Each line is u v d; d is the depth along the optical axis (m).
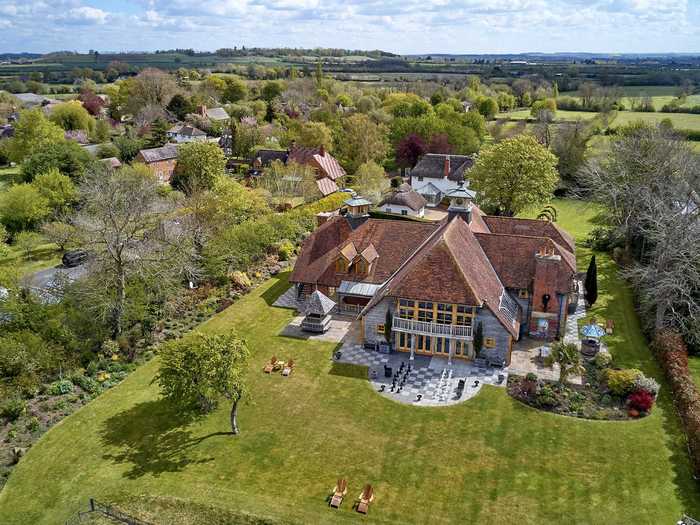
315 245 63.56
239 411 43.91
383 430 41.22
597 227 91.50
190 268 62.03
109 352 51.34
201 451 39.38
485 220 66.50
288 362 49.75
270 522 32.97
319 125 141.75
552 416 42.31
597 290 64.94
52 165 107.06
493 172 85.25
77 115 169.75
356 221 63.34
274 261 74.25
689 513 32.94
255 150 140.88
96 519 33.56
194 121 177.25
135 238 63.97
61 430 41.91
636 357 50.91
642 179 72.62
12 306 50.72
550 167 85.44
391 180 127.69
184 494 35.19
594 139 127.62
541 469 36.88
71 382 47.34
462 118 156.75
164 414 43.75
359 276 60.28
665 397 44.44
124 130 172.00
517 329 51.00
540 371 48.53
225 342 40.69
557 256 52.41
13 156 133.75
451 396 45.22
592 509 33.41
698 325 51.06
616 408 43.06
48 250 86.44
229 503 34.38
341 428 41.53
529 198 83.81
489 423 41.72
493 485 35.56
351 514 33.44
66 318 51.94
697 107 160.25
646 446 38.75
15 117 198.62
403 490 35.31
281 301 63.94
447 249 48.78
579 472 36.50
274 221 79.88
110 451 39.59
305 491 35.38
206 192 82.50
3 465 38.25
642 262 69.94
